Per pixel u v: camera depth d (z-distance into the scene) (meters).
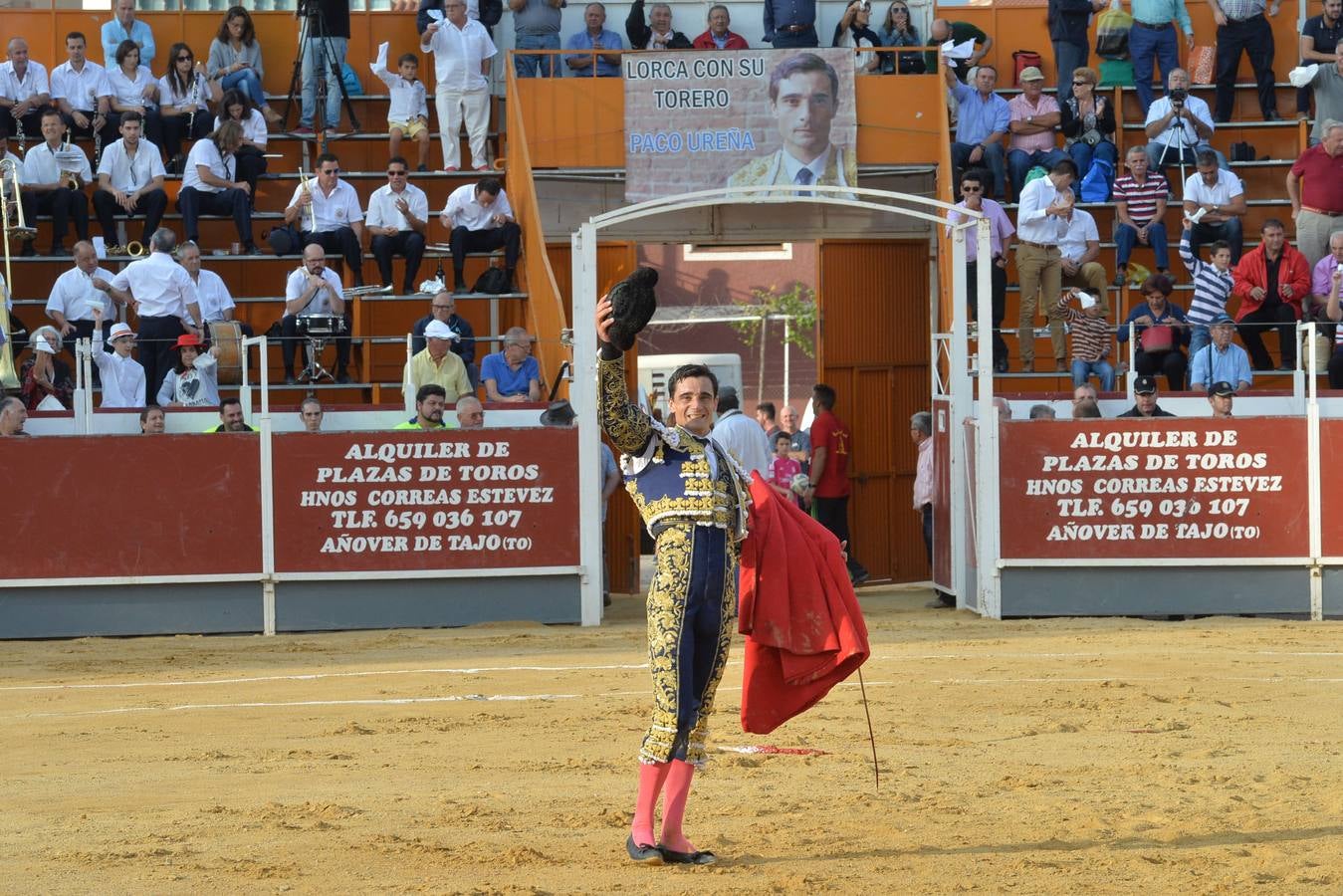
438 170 55.38
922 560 53.22
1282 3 59.97
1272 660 30.30
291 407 42.00
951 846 16.11
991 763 20.95
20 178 49.62
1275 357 52.47
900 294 53.12
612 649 33.25
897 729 23.58
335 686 28.44
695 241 52.62
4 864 15.64
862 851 15.95
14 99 52.59
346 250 49.00
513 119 51.69
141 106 53.34
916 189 53.50
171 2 59.44
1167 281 45.69
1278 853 15.58
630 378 54.22
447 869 15.23
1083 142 53.56
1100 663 30.02
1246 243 56.16
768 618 16.06
